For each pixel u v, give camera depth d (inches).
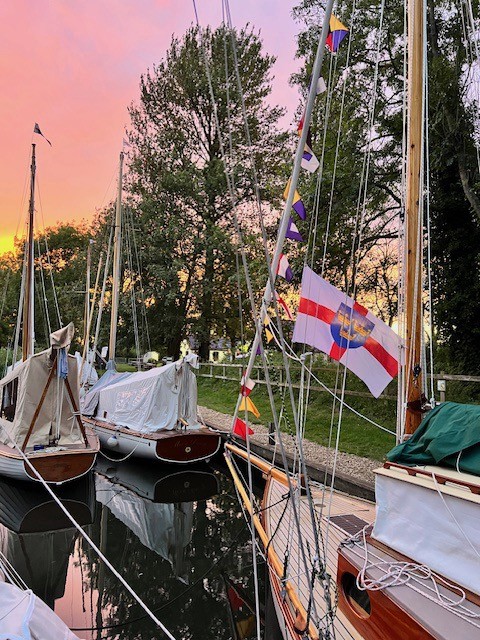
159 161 982.4
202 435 419.5
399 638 97.4
